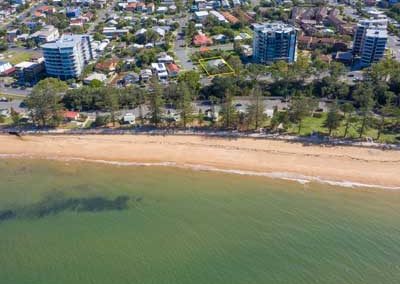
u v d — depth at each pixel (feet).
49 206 396.16
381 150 457.27
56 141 507.71
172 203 393.29
